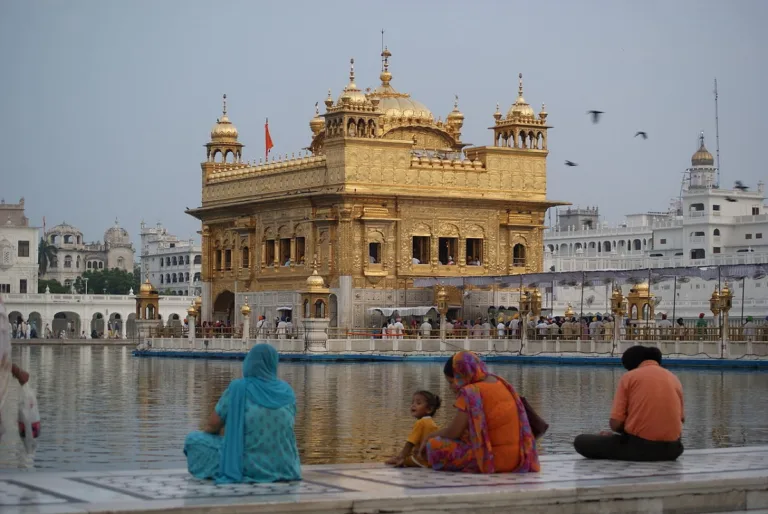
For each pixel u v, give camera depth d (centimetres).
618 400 1791
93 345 10400
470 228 7138
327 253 6900
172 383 4203
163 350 7019
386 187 6888
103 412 3062
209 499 1380
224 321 8012
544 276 6391
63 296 12425
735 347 5094
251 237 7562
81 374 4822
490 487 1496
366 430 2616
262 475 1540
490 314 7131
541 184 7344
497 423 1644
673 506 1549
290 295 7181
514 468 1642
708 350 5172
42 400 3431
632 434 1778
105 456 2205
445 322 6469
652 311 6281
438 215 7038
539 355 5741
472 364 1675
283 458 1554
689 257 12194
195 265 16850
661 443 1772
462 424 1655
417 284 6950
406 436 2503
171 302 12681
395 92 7731
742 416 2939
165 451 2278
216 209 7819
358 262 6838
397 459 1755
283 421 1555
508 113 7412
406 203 6950
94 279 18325
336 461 2123
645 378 1780
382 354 6000
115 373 4897
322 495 1418
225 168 8062
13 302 12225
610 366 5353
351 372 4891
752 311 10069
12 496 1397
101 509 1295
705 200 12212
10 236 14488
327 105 6931
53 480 1530
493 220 7206
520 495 1464
